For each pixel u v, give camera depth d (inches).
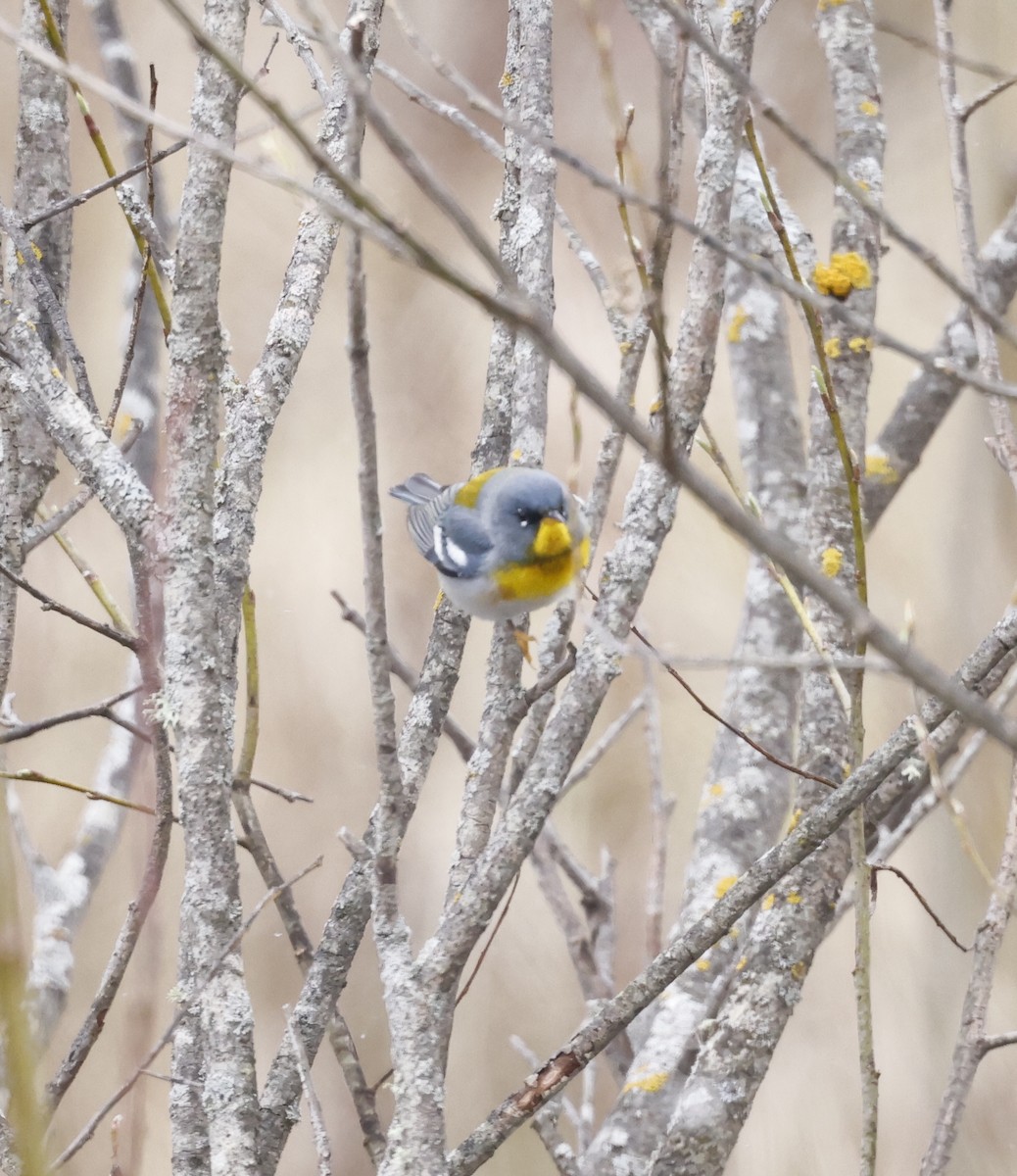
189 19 119.5
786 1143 562.6
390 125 117.2
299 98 725.9
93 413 233.3
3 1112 179.8
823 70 783.1
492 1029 635.5
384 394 800.9
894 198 767.7
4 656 230.5
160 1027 399.9
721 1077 229.9
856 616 118.6
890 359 742.5
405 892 667.4
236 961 185.8
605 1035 188.1
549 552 313.7
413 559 774.5
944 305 740.7
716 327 220.8
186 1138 195.5
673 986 291.9
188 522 194.9
